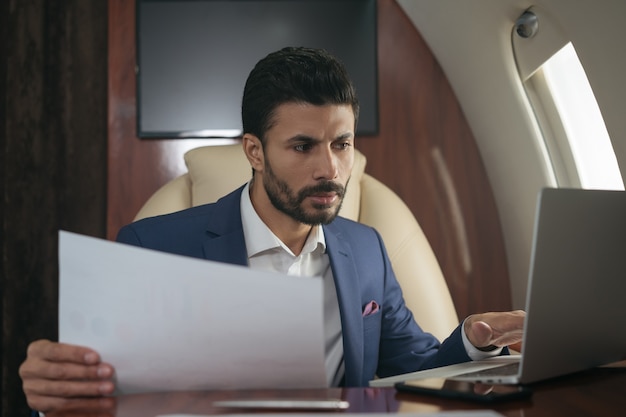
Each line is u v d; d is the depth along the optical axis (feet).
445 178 7.30
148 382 2.76
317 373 2.68
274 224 4.11
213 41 7.18
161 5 7.16
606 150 5.71
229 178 5.31
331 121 3.54
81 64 7.58
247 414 2.33
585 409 2.48
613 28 4.69
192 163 5.44
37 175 7.54
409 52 7.31
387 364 4.52
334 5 7.23
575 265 2.85
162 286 2.61
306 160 3.59
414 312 5.30
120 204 7.15
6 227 7.51
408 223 5.57
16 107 7.55
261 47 7.18
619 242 3.04
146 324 2.64
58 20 7.59
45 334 7.50
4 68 7.56
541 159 6.27
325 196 3.61
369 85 7.26
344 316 4.06
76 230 7.53
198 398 2.64
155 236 4.16
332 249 4.24
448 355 3.65
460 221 7.30
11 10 7.57
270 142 3.65
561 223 2.75
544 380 3.02
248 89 3.76
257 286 2.54
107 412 2.44
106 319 2.68
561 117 6.09
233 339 2.61
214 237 4.13
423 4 6.83
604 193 2.93
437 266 5.55
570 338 2.97
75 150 7.55
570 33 5.20
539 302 2.74
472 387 2.76
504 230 7.25
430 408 2.48
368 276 4.50
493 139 6.89
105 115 7.57
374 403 2.56
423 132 7.32
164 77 7.15
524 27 5.73
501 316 3.51
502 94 6.39
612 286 3.07
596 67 5.07
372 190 5.72
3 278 7.51
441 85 7.34
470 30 6.36
